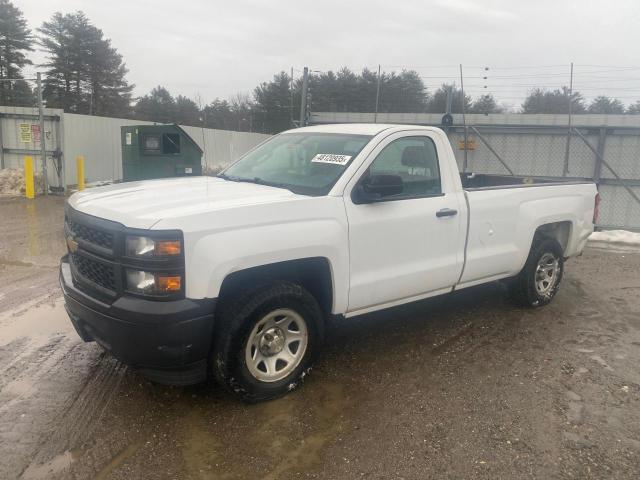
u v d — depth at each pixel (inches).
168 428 136.1
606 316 228.5
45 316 208.8
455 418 143.9
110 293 133.4
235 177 187.9
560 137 488.1
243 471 120.6
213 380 161.6
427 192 182.1
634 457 128.6
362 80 1636.3
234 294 140.8
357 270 160.6
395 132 175.6
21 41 1988.2
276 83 2134.6
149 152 566.6
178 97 2450.8
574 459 127.3
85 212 143.6
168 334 126.5
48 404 145.3
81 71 2121.1
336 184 157.9
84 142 663.1
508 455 128.2
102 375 162.2
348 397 153.7
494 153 482.9
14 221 421.7
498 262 205.9
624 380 167.9
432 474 120.8
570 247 244.8
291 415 143.6
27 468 118.9
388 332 203.3
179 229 125.7
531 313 229.6
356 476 119.7
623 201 470.0
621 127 460.4
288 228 142.8
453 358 181.6
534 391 159.6
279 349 150.8
